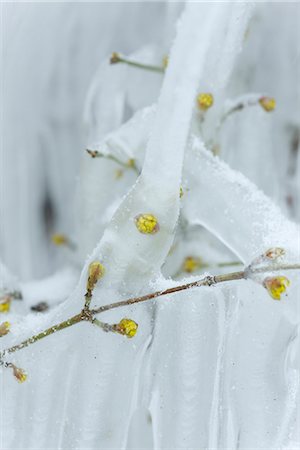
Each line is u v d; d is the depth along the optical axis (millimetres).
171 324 397
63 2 502
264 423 390
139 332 396
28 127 534
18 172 541
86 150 449
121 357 396
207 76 448
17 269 550
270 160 519
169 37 499
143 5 518
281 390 391
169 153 383
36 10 491
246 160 510
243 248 405
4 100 510
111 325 385
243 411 391
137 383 398
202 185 417
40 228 559
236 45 447
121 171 475
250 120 506
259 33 509
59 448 398
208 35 382
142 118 452
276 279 370
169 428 396
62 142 552
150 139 385
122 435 399
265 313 393
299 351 393
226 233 411
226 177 418
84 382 396
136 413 422
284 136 539
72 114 545
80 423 396
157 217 387
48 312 431
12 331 408
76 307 398
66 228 562
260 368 392
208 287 395
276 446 389
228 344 395
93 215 478
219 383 393
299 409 390
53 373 399
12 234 547
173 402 396
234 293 396
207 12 382
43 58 515
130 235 389
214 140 465
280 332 393
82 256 488
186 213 420
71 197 560
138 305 396
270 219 406
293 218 535
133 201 389
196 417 393
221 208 413
